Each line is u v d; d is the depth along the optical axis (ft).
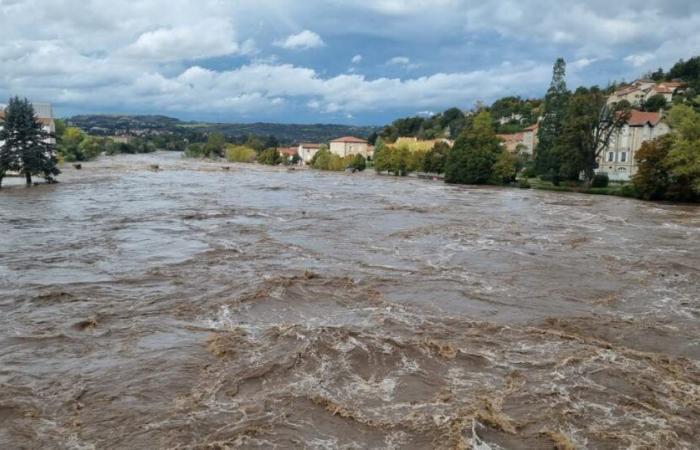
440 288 72.74
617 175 321.73
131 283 72.28
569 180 283.59
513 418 38.01
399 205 176.65
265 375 44.06
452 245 104.68
